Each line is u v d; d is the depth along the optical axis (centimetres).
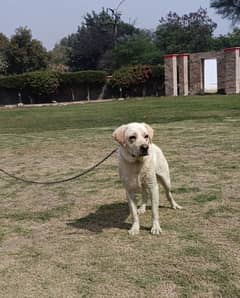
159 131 1661
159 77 4850
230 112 2228
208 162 1066
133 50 6278
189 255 544
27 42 7444
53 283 500
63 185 957
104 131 1806
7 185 999
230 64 4181
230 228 625
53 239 635
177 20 7206
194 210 714
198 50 7081
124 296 461
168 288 470
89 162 1195
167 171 691
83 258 559
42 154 1368
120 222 689
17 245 622
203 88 4503
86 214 744
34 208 803
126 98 4738
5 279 518
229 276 486
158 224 632
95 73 5050
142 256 551
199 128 1680
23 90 5181
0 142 1691
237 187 831
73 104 4312
